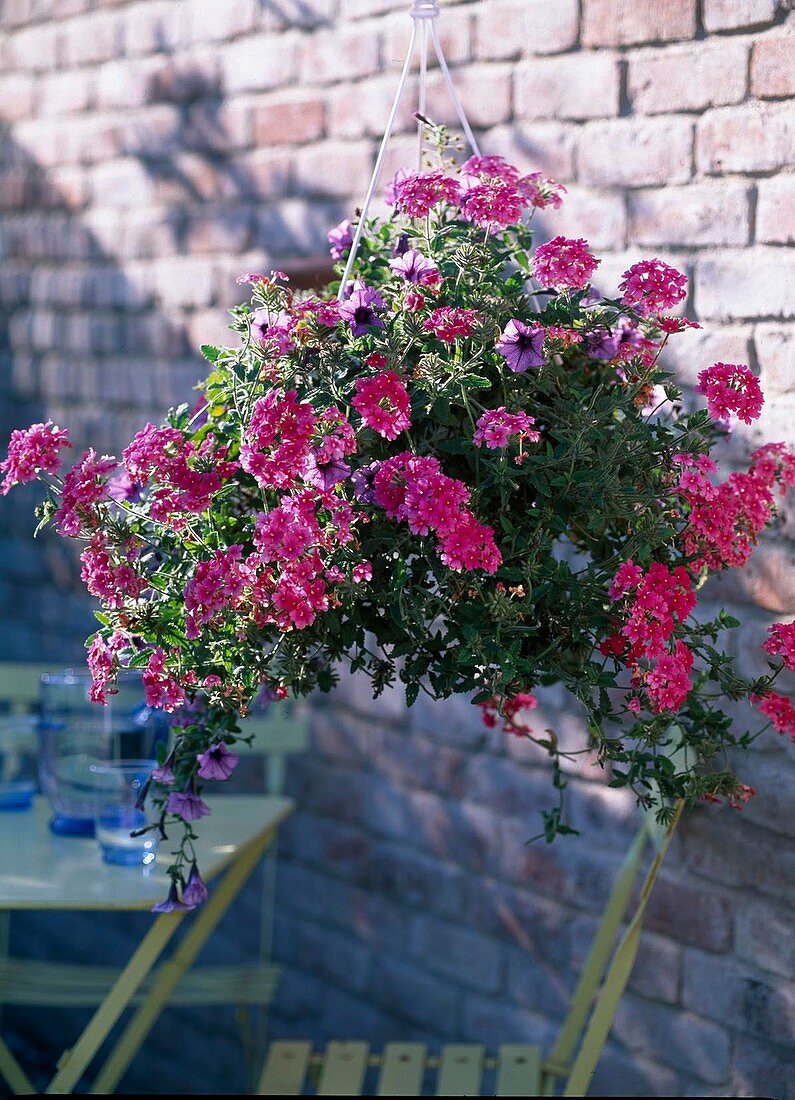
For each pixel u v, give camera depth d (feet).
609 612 4.97
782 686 6.06
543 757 7.28
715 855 6.48
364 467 4.84
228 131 8.57
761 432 6.09
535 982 7.41
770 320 6.04
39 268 10.25
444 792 7.82
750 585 6.17
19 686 8.38
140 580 4.96
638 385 5.05
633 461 4.97
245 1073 9.07
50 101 9.94
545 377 4.99
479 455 4.88
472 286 5.08
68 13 9.67
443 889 7.86
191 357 8.95
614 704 6.85
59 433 5.22
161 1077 9.75
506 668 4.69
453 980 7.84
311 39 8.01
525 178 5.69
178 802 5.36
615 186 6.61
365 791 8.29
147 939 6.03
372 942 8.30
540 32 6.86
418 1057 6.68
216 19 8.57
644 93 6.45
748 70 6.04
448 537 4.58
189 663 4.99
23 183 10.28
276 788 7.92
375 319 5.09
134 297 9.36
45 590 10.28
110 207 9.51
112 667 5.08
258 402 4.73
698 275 6.31
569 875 7.21
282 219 8.28
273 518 4.66
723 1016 6.49
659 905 6.78
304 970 8.75
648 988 6.86
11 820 7.18
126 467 5.08
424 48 5.91
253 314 5.31
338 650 4.97
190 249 8.91
